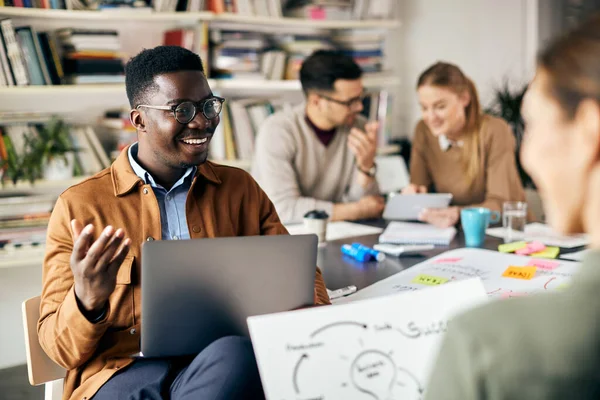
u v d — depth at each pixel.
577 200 0.54
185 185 1.56
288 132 2.86
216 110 1.50
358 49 3.64
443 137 2.87
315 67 2.78
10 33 2.86
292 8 3.64
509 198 2.74
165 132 1.47
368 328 0.90
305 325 0.89
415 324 0.92
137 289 1.43
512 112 3.92
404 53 4.17
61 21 3.18
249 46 3.34
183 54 1.49
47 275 1.39
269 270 1.20
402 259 1.84
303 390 0.86
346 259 1.86
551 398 0.50
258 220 1.67
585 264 0.54
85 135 3.06
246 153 3.38
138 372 1.33
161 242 1.14
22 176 2.92
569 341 0.50
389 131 3.75
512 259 1.73
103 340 1.40
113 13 3.01
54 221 1.43
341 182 3.01
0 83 2.86
